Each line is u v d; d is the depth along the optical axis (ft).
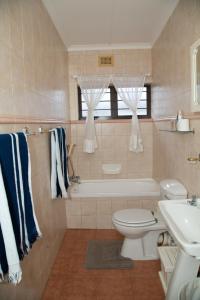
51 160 7.35
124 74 11.41
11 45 4.58
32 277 5.57
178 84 7.35
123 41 10.89
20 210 4.10
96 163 11.82
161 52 9.52
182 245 3.70
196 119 5.95
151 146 11.73
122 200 10.07
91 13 8.13
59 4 7.47
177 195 6.63
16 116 4.79
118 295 6.24
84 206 10.17
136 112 11.27
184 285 4.82
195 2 5.86
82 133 11.70
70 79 11.51
